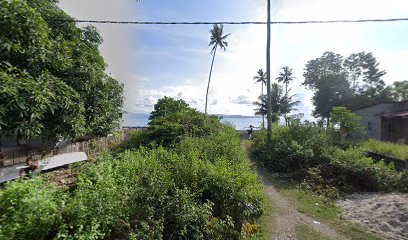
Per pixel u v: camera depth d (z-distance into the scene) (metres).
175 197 3.63
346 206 6.09
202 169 4.84
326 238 4.46
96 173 3.69
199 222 3.59
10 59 4.13
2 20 3.95
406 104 18.48
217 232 3.86
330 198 6.79
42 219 2.47
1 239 2.30
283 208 5.94
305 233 4.64
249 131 22.61
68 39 6.31
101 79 6.49
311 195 6.95
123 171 4.35
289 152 9.62
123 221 3.09
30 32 4.28
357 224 5.04
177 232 3.40
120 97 8.35
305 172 8.52
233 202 4.48
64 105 4.60
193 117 11.18
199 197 4.43
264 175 9.12
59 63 4.81
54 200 2.88
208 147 7.34
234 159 7.21
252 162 11.02
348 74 28.72
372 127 18.89
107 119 7.50
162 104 14.74
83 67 5.53
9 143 5.24
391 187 7.21
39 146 5.59
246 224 4.51
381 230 4.73
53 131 4.81
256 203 4.98
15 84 3.68
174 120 10.65
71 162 5.56
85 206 2.78
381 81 27.95
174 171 4.63
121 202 3.25
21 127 3.82
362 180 7.65
